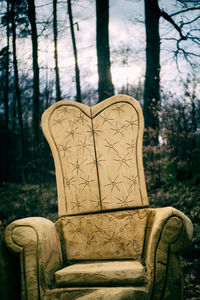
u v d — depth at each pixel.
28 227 1.87
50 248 1.94
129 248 2.29
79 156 2.58
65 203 2.48
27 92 11.95
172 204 4.90
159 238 1.78
